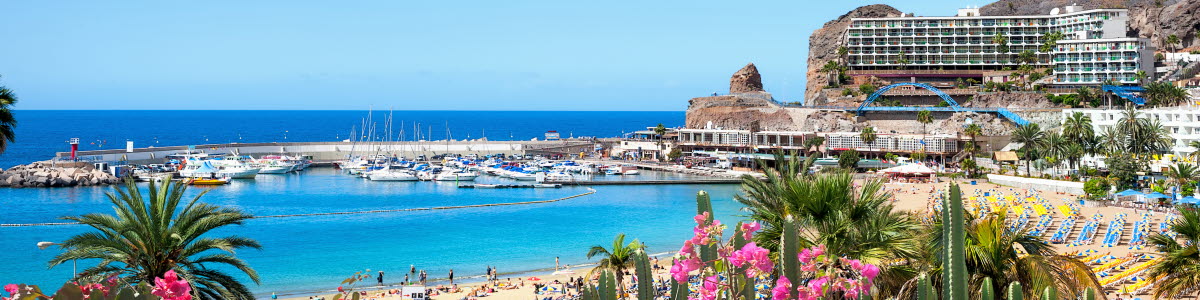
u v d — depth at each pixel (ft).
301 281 286.25
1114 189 444.14
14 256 323.98
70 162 628.69
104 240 127.54
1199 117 547.08
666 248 352.28
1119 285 212.64
